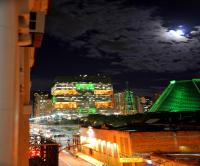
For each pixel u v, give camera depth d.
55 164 31.03
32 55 16.20
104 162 58.44
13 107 4.04
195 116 55.84
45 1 7.86
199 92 63.00
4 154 3.87
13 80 4.08
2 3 4.06
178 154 34.78
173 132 43.03
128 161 38.44
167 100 65.94
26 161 14.90
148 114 62.31
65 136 118.00
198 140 43.00
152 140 42.81
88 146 72.38
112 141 52.72
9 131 3.95
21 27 5.20
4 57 4.02
